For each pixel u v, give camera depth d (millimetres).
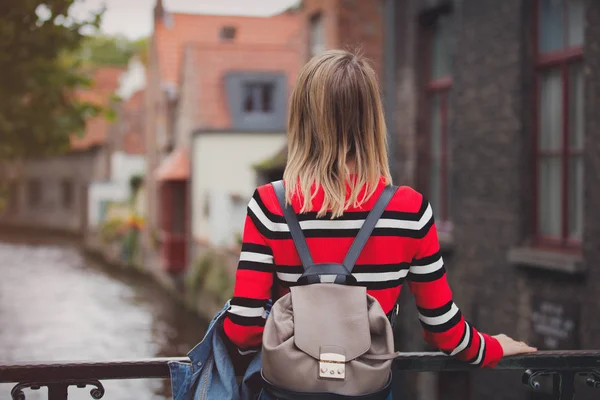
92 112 5918
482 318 8047
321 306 1629
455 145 8461
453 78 8477
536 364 2176
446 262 8734
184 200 27453
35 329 19141
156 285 28641
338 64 1758
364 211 1709
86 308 22938
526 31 7273
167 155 29562
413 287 1786
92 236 39344
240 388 1870
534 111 7297
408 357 2086
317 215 1694
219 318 1808
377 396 1610
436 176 9211
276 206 1713
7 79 4832
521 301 7375
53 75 5281
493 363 1917
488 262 7906
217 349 1812
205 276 21656
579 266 6430
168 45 30578
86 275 31047
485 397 7961
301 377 1587
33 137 5520
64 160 47344
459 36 8336
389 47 9820
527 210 7375
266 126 25484
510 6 7395
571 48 6758
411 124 9375
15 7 4211
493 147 7754
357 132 1742
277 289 1804
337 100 1726
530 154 7332
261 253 1716
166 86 28938
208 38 31109
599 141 6191
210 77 25750
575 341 6598
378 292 1710
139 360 2033
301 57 15648
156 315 22562
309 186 1708
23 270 31609
